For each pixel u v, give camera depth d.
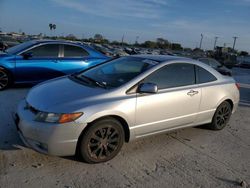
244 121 6.59
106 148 3.90
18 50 7.80
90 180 3.48
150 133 4.36
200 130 5.56
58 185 3.32
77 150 3.76
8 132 4.57
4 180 3.31
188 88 4.76
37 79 7.95
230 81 5.66
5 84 7.55
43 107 3.65
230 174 3.93
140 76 4.26
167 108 4.43
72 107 3.62
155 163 4.06
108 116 3.86
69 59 8.29
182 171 3.90
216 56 49.50
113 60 5.21
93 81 4.43
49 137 3.50
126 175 3.67
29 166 3.66
